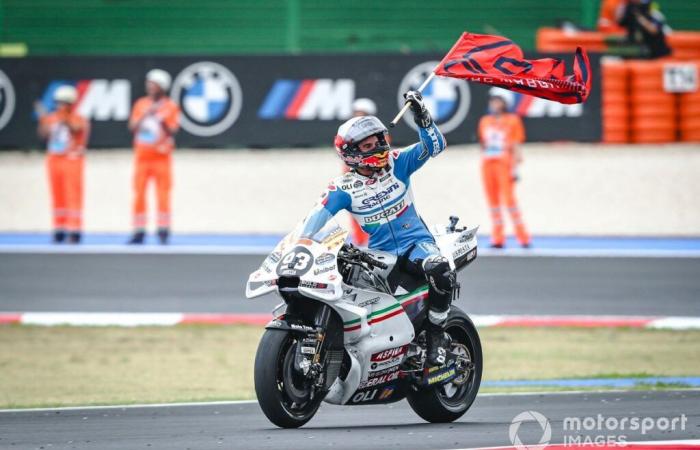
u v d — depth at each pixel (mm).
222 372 36750
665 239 69812
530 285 53406
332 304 23562
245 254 63500
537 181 74062
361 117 24625
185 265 59594
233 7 83812
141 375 36188
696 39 81188
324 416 27672
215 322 45875
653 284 53781
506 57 28328
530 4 83438
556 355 39281
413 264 24969
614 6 80938
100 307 48656
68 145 67688
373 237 25297
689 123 74812
